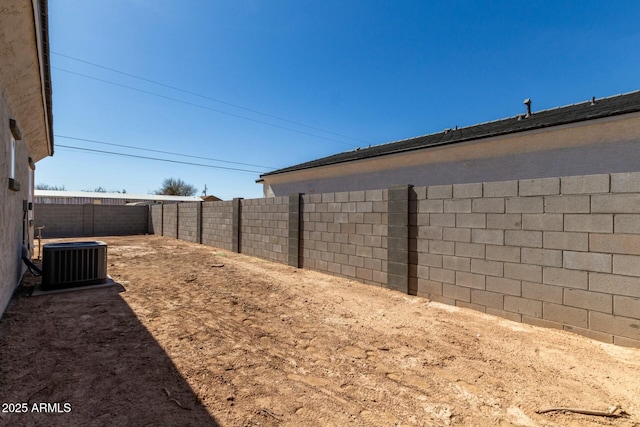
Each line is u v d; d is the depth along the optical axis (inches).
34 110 208.8
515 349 123.9
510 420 82.3
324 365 111.6
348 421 81.4
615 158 228.5
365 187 414.3
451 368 109.7
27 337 127.2
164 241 548.1
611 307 126.8
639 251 120.4
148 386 94.7
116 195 1103.0
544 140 260.5
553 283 142.8
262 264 318.7
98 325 144.0
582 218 134.7
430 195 193.2
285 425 79.4
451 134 395.2
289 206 310.7
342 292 210.5
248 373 105.0
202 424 78.3
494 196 163.5
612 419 82.3
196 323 150.7
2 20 109.7
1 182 144.1
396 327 148.0
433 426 79.9
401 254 207.2
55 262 202.7
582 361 113.3
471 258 172.4
